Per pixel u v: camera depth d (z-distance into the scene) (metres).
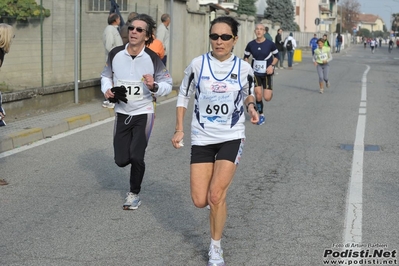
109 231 6.78
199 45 25.44
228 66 5.74
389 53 71.69
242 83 5.75
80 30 16.36
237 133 5.76
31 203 7.81
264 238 6.58
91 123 14.00
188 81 5.88
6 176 9.14
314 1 96.69
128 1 19.08
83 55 16.61
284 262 5.91
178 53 22.58
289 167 10.00
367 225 7.04
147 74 7.30
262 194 8.35
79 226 6.93
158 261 5.92
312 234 6.72
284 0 67.12
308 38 71.06
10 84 14.38
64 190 8.45
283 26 66.94
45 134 12.17
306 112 16.59
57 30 15.55
